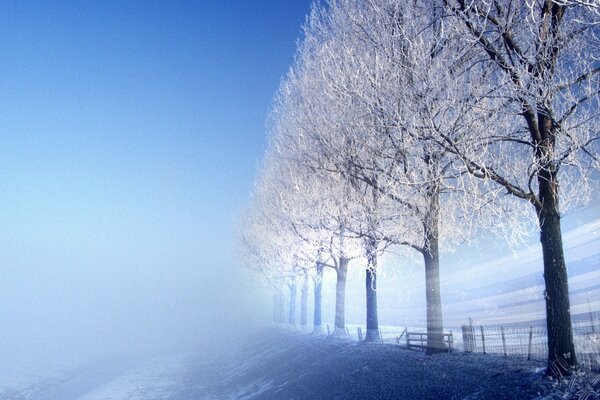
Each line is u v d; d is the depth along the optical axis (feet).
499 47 40.86
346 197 68.80
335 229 72.95
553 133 36.29
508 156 47.73
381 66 47.29
